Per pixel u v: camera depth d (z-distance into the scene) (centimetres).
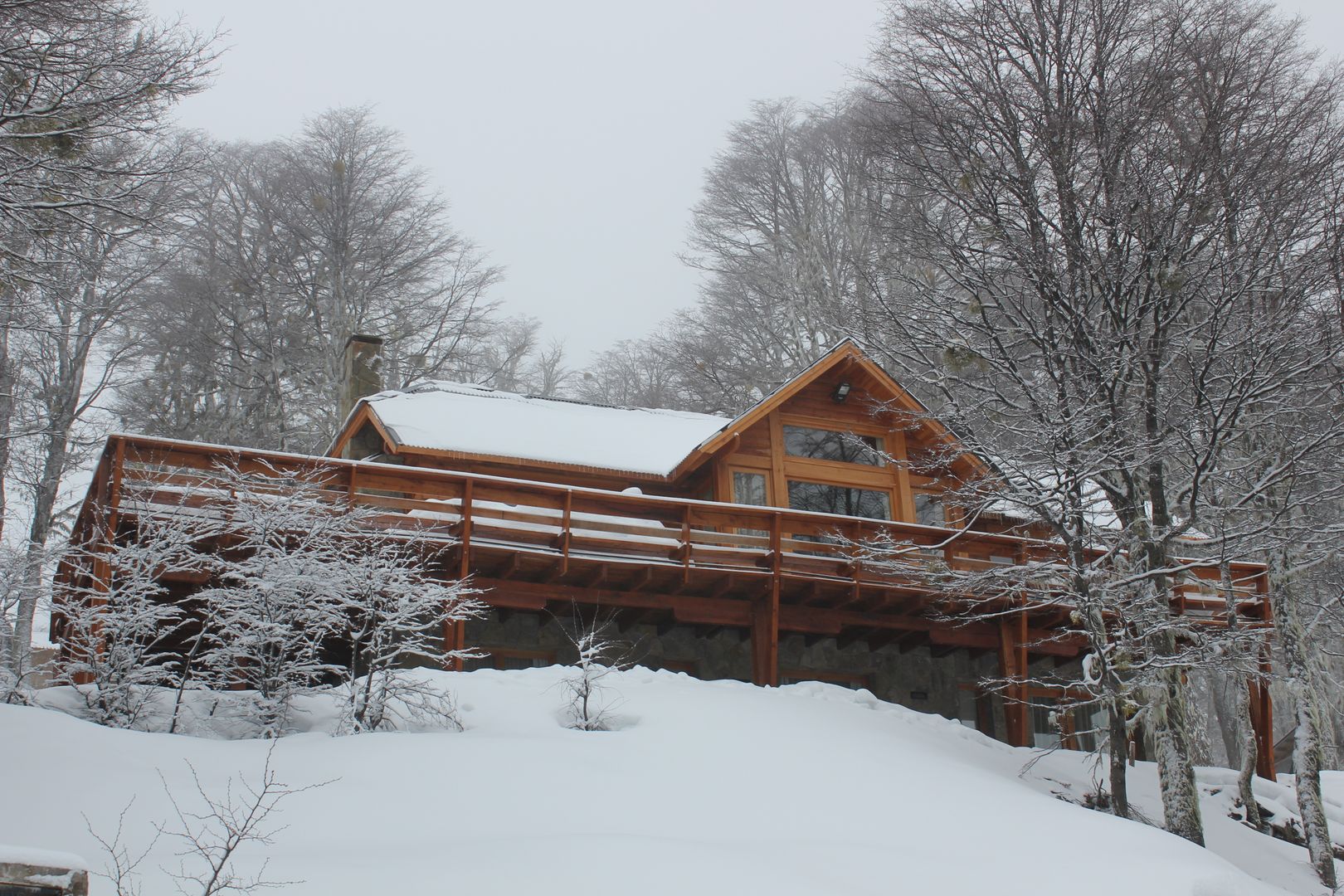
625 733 1155
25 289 1287
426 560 1528
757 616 1697
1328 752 2539
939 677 1872
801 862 847
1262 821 1559
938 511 1975
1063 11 1479
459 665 1502
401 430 1795
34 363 2216
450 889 706
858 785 1074
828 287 2906
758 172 3241
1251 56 1466
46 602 1363
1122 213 1391
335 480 1524
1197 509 1420
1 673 1106
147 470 1361
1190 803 1278
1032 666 1928
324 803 867
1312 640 1847
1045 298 1408
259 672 1208
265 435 2842
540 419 2055
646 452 1962
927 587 1645
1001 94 1480
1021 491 1425
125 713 1126
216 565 1253
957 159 1487
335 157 3225
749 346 3167
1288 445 1466
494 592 1584
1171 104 1435
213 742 1003
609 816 917
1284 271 1378
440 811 882
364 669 1559
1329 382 1382
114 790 831
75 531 1571
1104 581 1385
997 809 1048
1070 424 1338
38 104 1116
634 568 1614
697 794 998
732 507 1670
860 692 1524
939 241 1468
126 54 1107
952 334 1489
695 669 1742
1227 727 2836
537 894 715
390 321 3100
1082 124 1457
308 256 3089
